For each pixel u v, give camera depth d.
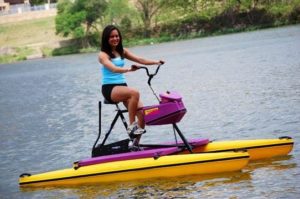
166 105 8.35
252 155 8.72
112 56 8.58
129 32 72.31
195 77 21.50
